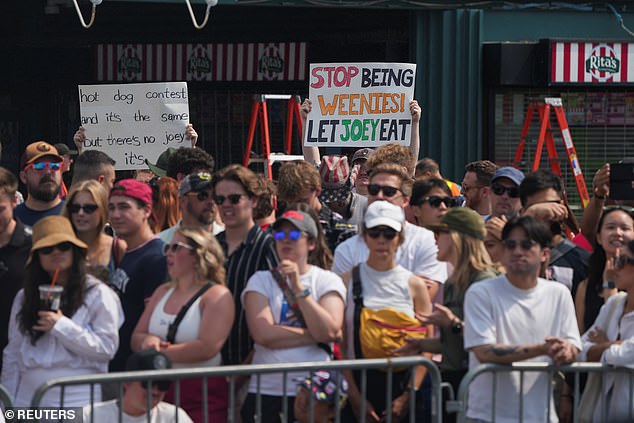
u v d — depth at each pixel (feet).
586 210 50.31
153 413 33.96
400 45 95.20
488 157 84.94
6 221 40.24
